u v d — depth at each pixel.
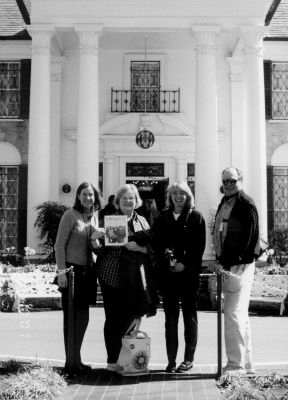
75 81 20.95
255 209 6.60
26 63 20.34
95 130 17.56
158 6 17.61
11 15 21.16
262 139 17.62
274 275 14.01
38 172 17.73
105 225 6.77
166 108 20.89
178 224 6.92
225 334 6.71
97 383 6.46
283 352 8.52
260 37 17.61
